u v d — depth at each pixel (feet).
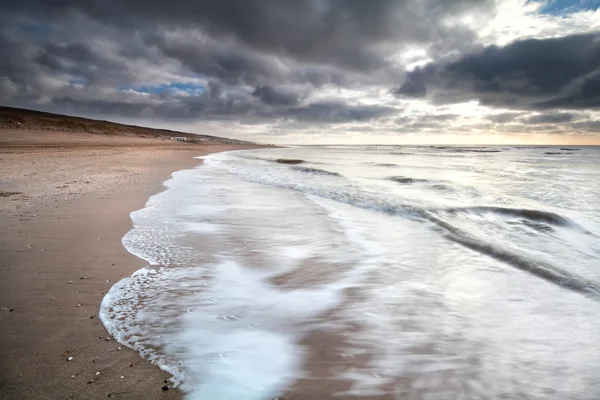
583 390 8.23
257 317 11.60
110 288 13.55
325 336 10.51
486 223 25.86
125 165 72.59
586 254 19.08
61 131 255.70
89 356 9.09
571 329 11.13
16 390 7.65
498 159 134.51
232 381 8.29
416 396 7.91
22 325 10.58
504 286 14.57
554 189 45.09
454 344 10.19
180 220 25.39
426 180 53.36
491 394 8.03
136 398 7.55
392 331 10.87
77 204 29.40
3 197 31.24
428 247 19.98
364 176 61.16
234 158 124.06
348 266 16.81
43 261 16.26
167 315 11.57
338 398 7.81
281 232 22.82
